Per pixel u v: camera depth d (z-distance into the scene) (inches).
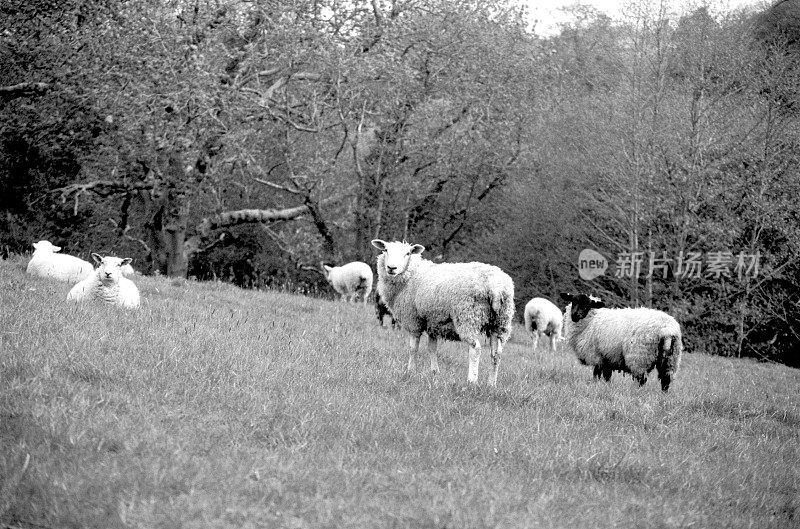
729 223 1277.1
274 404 299.4
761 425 421.1
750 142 1314.0
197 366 338.0
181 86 1079.6
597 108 1408.7
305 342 475.2
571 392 424.8
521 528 205.0
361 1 1251.8
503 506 221.8
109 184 1224.8
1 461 205.2
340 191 1466.5
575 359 661.3
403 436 287.4
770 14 1573.6
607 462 284.4
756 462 328.5
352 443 270.2
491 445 290.4
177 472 214.8
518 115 1503.4
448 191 1670.8
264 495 209.8
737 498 277.1
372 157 1462.8
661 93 1293.1
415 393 358.9
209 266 1772.9
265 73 1266.0
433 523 204.5
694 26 1315.2
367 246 1475.1
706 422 400.8
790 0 1563.7
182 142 1088.2
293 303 792.3
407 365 449.4
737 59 1302.9
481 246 1660.9
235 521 194.5
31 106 1114.1
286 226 1585.9
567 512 229.9
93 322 389.1
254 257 1713.8
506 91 1430.9
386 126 1402.6
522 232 1568.7
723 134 1286.9
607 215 1386.6
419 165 1494.8
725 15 1318.9
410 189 1466.5
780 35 1435.8
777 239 1341.0
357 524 200.1
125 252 1565.0
